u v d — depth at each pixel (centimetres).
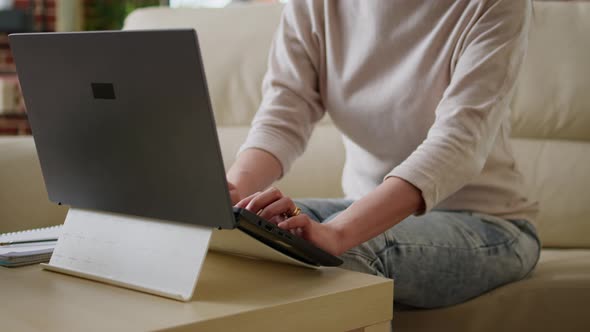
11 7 564
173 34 79
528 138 207
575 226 195
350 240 106
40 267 104
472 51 127
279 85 151
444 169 115
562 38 208
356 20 145
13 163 154
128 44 83
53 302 85
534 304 145
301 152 149
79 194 100
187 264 88
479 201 145
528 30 132
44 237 115
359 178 154
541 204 197
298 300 86
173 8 228
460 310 139
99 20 603
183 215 88
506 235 140
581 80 204
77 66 90
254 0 439
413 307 138
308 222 101
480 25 128
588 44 206
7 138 163
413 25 138
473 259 133
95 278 95
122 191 94
